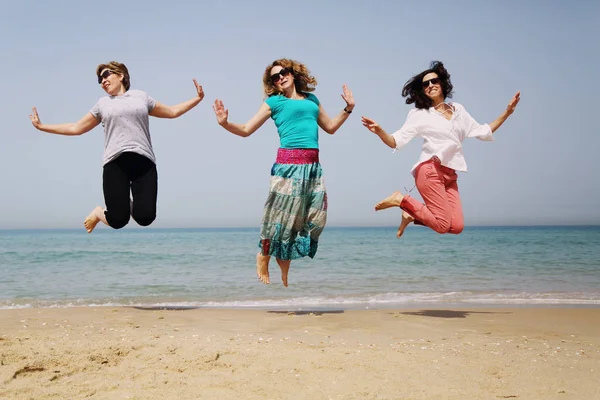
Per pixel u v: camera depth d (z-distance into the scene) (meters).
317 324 5.31
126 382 2.97
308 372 3.22
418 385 3.02
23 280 11.34
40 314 5.93
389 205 5.45
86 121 5.20
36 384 2.93
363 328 5.11
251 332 4.79
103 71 5.25
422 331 5.02
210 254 20.92
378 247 26.72
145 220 5.10
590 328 5.48
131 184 5.17
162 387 2.90
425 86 5.40
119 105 5.15
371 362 3.47
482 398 2.83
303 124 5.36
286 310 6.69
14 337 4.20
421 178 5.37
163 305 7.44
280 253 5.50
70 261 17.23
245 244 32.78
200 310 6.45
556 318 6.06
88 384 2.94
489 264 15.66
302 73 5.44
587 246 27.44
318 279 11.50
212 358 3.45
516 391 2.96
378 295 8.69
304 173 5.35
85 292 9.27
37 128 5.05
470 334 4.93
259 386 2.94
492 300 8.09
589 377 3.28
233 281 11.05
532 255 19.91
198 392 2.83
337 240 38.91
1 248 26.31
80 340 4.05
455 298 8.33
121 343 3.85
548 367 3.51
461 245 29.14
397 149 5.32
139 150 5.11
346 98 5.46
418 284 10.59
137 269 14.27
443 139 5.30
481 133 5.45
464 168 5.36
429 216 5.34
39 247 27.75
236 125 5.09
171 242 37.22
